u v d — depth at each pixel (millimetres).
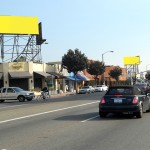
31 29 66625
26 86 61562
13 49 66312
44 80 65500
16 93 44406
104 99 18359
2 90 44750
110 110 18141
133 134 12797
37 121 18016
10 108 29719
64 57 74625
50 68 70750
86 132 13508
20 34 66062
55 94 65250
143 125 15281
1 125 16859
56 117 19703
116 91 18406
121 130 13883
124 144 10844
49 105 30750
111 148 10250
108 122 16641
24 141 11812
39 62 66750
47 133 13500
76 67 73938
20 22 66312
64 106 28578
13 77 59719
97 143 11125
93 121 17141
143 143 10953
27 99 44781
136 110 17922
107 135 12695
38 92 62938
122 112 18047
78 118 18766
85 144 10984
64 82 76500
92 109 24484
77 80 82625
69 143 11203
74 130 14117
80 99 40125
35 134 13375
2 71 61250
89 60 96375
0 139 12422
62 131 13914
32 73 62219
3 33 65125
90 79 96312
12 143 11484
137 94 18562
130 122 16484
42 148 10477
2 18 65312
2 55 64562
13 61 65062
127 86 18578
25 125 16453
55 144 11078
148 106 20906
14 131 14484
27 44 67438
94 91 76750
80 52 74812
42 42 67938
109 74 119250
